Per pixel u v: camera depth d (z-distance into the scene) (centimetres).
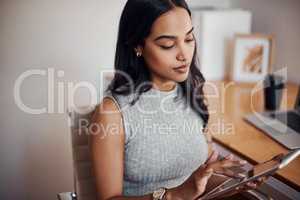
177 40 103
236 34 193
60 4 165
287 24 193
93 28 172
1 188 183
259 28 211
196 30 195
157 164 114
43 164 185
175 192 96
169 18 101
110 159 107
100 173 107
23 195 187
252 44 193
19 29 163
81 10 168
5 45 163
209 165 94
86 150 128
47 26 166
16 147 179
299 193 122
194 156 119
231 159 96
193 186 94
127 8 105
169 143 115
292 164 122
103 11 172
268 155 127
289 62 196
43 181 187
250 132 145
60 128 181
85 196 128
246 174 96
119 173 108
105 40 175
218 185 103
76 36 171
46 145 182
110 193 106
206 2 210
